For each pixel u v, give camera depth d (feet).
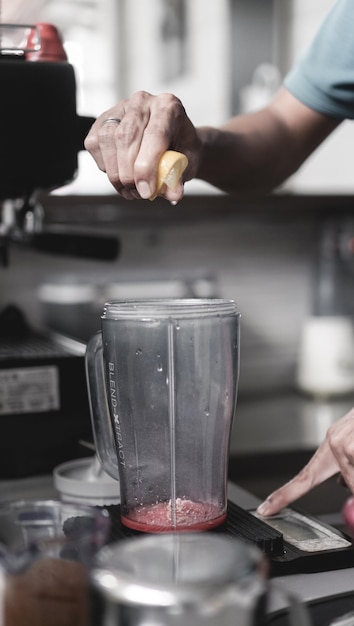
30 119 2.72
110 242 3.99
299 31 6.49
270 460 4.28
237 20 6.50
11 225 3.62
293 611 1.34
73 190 5.69
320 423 5.21
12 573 1.41
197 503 2.15
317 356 6.03
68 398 3.21
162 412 2.09
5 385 3.12
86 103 7.11
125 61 7.20
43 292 5.59
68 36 6.93
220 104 6.69
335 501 3.95
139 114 2.31
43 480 3.16
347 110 3.53
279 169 3.67
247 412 5.65
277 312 6.31
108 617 1.22
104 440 2.30
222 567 1.24
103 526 1.48
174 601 1.17
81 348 3.38
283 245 6.27
